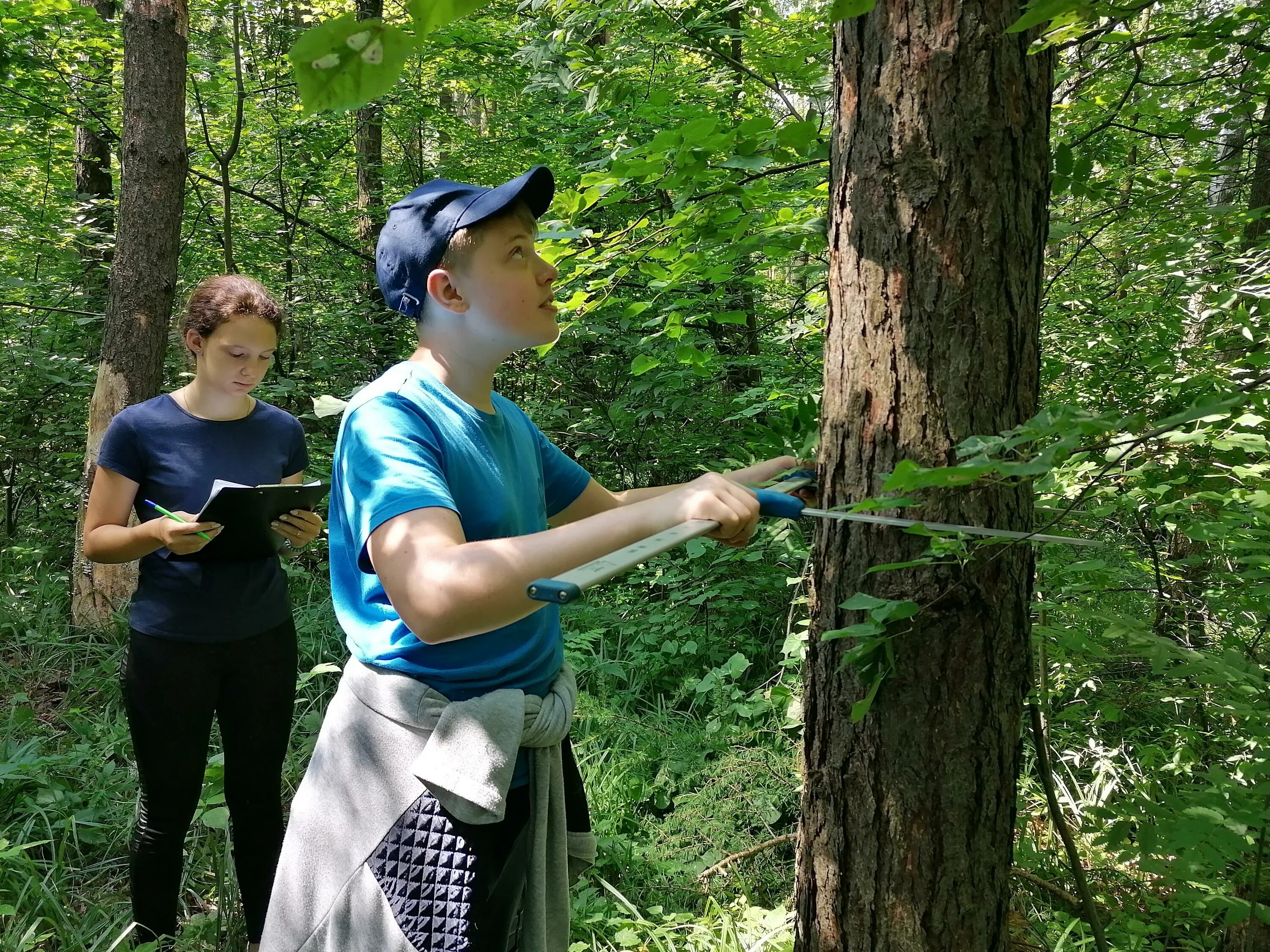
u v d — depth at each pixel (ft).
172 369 18.42
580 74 10.55
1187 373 7.80
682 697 12.61
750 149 6.21
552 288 4.59
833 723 4.60
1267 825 5.14
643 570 15.17
